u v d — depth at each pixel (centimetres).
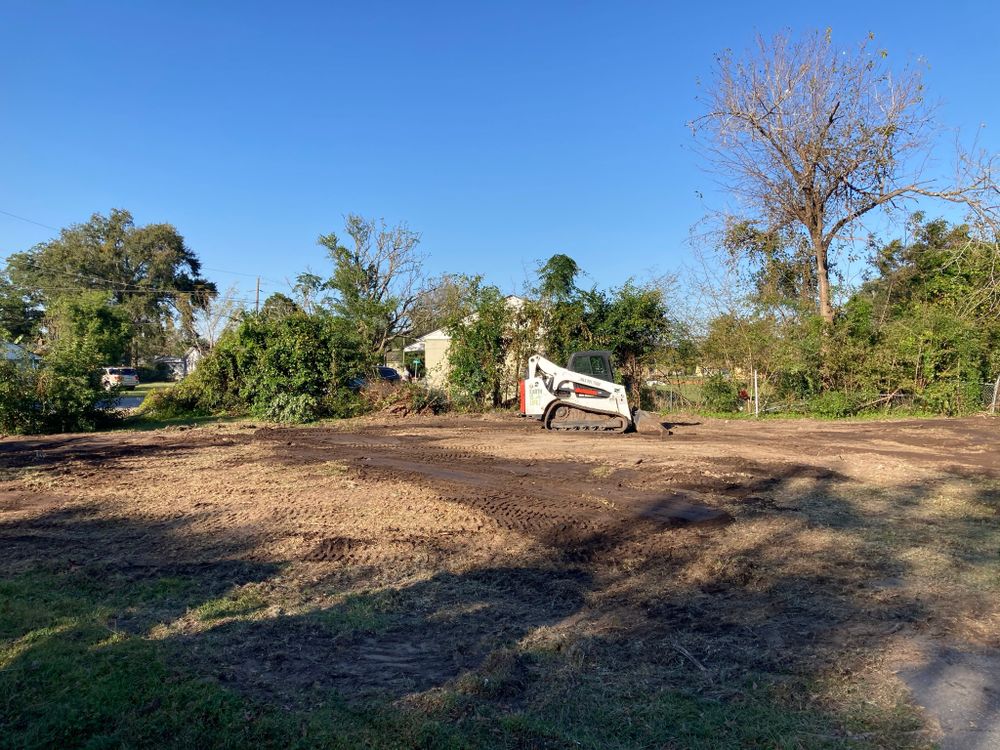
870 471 1020
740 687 381
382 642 445
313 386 1902
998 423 1695
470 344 2103
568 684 385
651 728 338
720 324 2048
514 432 1565
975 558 608
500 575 576
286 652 426
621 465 1077
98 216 6706
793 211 2244
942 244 2442
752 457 1151
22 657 408
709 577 567
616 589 543
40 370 1666
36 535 697
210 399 2034
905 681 386
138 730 330
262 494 872
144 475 1020
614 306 2153
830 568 583
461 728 338
